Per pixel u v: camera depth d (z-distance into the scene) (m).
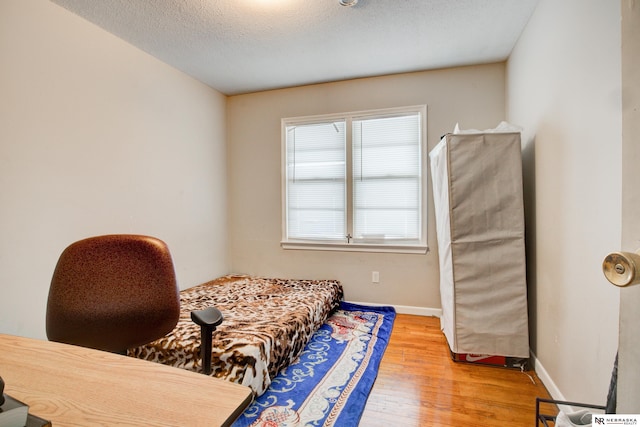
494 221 2.14
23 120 1.80
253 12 2.12
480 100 2.96
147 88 2.66
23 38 1.80
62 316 1.22
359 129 3.33
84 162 2.15
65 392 0.70
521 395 1.81
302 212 3.56
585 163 1.45
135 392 0.69
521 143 2.29
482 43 2.55
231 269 3.77
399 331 2.75
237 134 3.74
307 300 2.69
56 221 1.98
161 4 2.01
